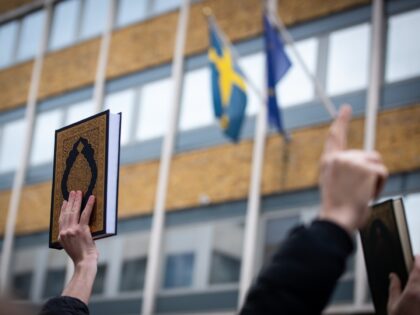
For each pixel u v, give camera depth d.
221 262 17.53
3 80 24.17
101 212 2.41
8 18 24.62
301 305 1.60
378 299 2.63
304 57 17.56
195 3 20.05
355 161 1.71
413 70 15.96
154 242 18.75
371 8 16.73
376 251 2.61
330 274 1.62
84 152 2.51
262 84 18.16
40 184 22.30
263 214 17.19
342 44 17.03
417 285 2.35
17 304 2.27
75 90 22.22
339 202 1.69
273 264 1.64
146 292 18.52
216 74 15.70
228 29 19.06
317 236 1.65
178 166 19.02
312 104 17.09
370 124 16.14
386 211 2.55
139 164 19.81
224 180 18.02
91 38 22.22
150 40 20.70
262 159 17.50
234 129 15.63
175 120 19.44
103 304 19.31
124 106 20.80
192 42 19.80
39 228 21.83
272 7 18.27
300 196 16.75
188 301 17.88
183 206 18.59
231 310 17.05
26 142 22.86
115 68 21.31
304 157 16.92
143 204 19.38
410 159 15.53
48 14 23.61
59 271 21.00
